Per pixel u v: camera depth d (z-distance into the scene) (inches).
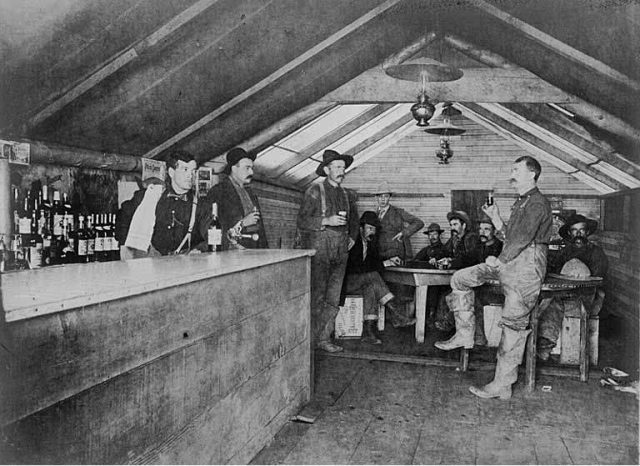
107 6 102.7
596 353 188.2
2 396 52.2
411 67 163.3
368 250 236.7
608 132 218.2
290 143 255.9
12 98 106.9
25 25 95.6
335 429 130.7
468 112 356.8
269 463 111.6
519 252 152.1
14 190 113.6
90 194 139.6
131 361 72.0
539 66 192.7
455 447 121.6
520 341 154.3
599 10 146.6
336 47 182.5
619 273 285.4
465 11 186.7
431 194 371.9
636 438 127.0
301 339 143.4
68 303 59.6
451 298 184.1
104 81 121.2
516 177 155.3
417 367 186.9
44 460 57.5
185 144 177.2
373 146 363.3
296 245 211.6
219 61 141.9
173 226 161.6
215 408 96.0
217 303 96.5
